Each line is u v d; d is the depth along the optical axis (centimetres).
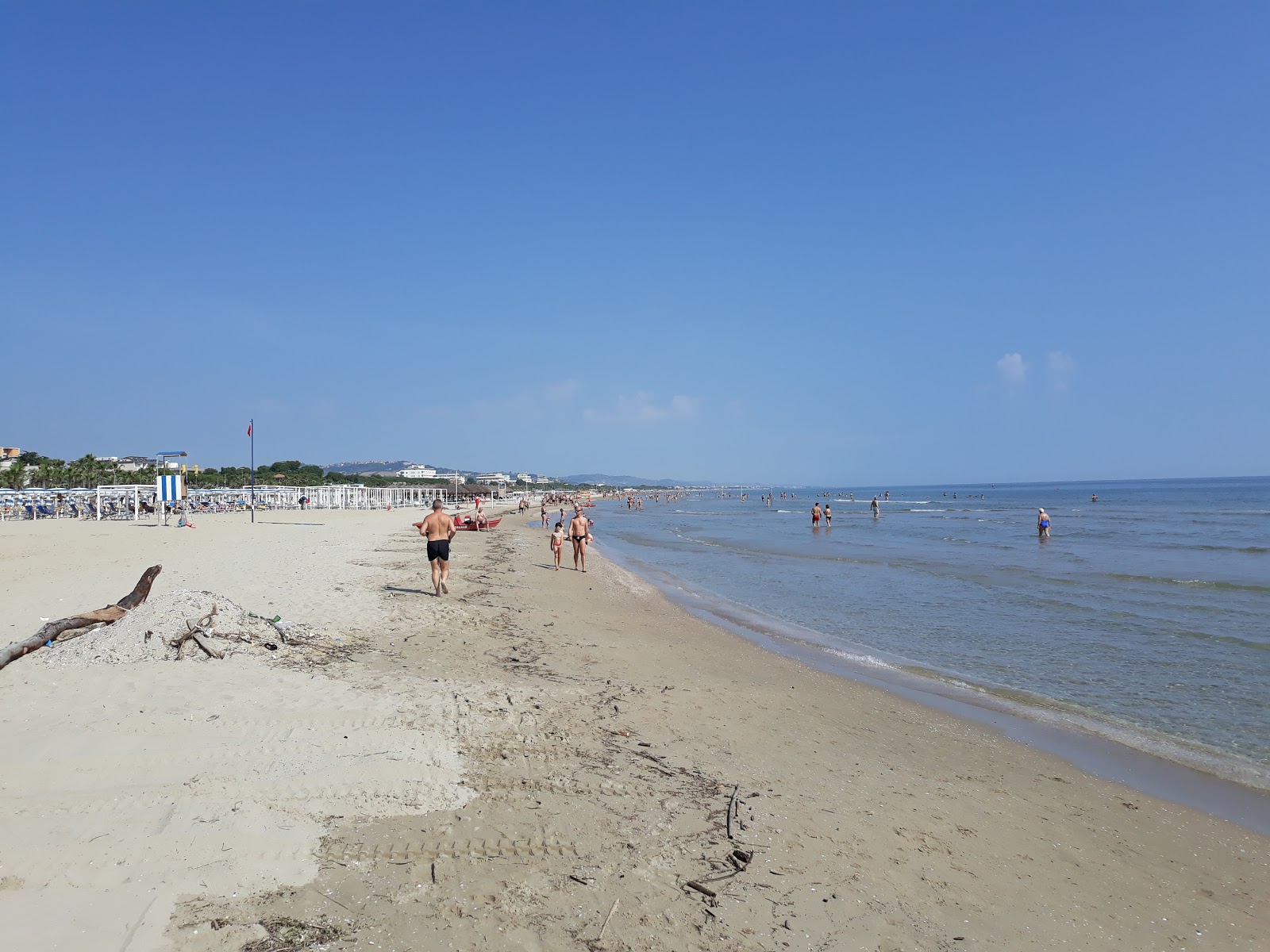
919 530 4778
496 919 366
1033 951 388
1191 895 472
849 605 1666
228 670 772
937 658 1155
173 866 385
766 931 377
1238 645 1232
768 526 5569
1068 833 553
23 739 551
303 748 557
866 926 393
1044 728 816
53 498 5022
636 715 745
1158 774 691
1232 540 3644
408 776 520
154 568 1005
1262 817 602
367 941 339
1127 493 14750
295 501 7412
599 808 502
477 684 802
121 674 729
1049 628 1389
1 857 384
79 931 327
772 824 505
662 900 397
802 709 838
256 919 347
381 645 977
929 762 691
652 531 5031
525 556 2614
